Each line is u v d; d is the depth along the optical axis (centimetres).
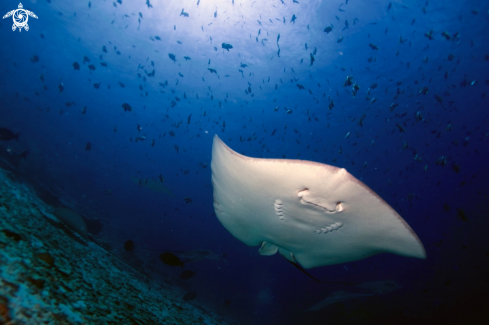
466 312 1057
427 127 1916
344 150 2347
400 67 1419
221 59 1648
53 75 2695
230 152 187
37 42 2114
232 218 268
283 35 1331
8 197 268
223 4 1219
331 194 171
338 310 1115
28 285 131
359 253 236
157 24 1488
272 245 314
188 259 393
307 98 1817
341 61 1438
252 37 1395
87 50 1986
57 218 339
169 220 2783
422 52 1307
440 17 1113
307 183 171
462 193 2212
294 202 194
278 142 2466
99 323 144
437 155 2248
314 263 284
